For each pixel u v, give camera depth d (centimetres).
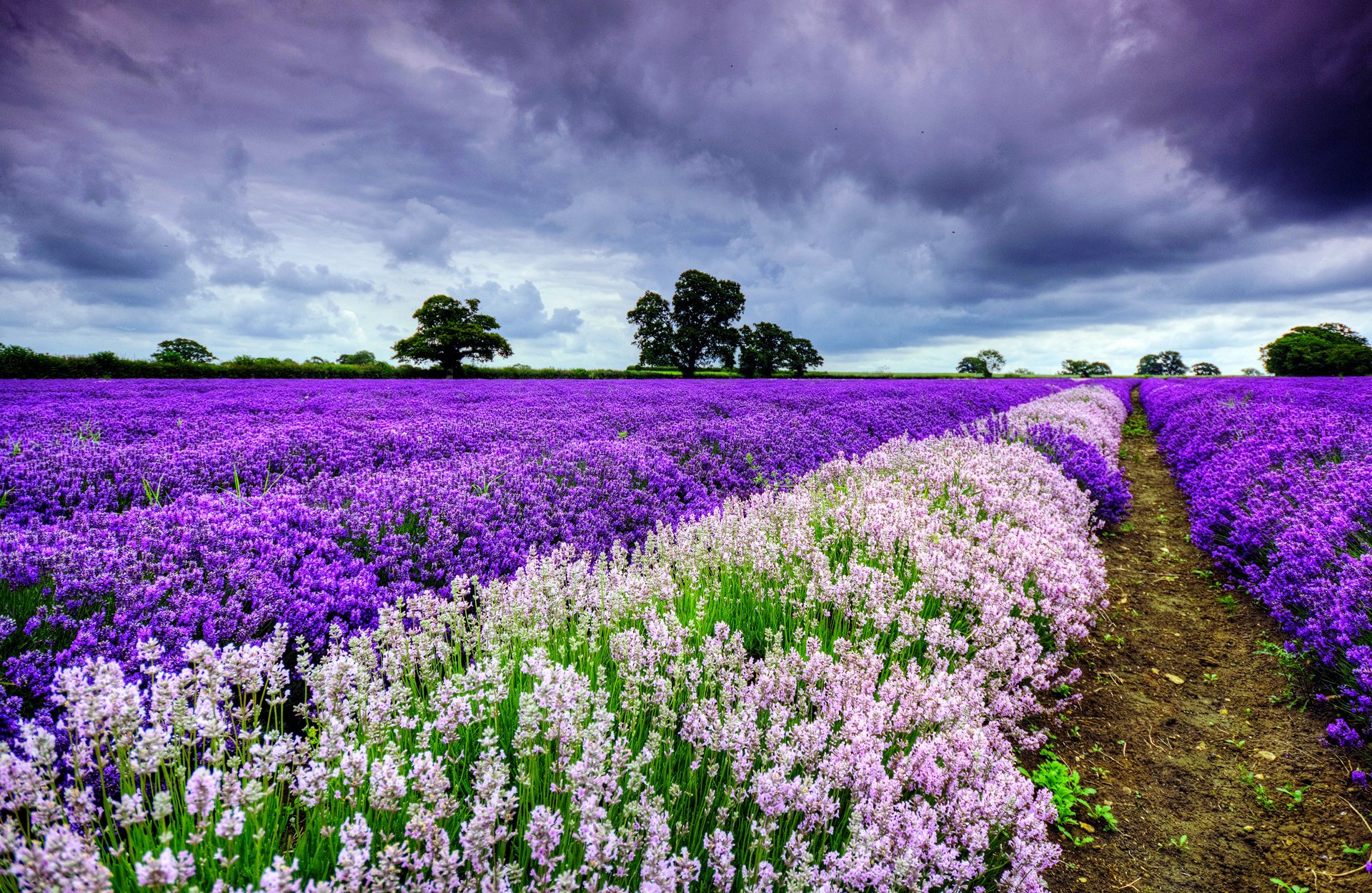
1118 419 1977
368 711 241
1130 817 335
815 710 324
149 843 187
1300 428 991
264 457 766
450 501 610
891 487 662
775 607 448
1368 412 1303
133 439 938
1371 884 277
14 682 291
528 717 231
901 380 4050
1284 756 372
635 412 1496
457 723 245
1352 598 430
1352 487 597
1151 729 413
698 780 266
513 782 258
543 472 780
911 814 231
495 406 1655
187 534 454
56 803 177
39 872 147
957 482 721
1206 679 473
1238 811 335
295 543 484
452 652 348
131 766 186
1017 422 1222
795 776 271
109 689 188
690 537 514
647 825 209
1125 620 580
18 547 399
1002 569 488
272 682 238
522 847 222
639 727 292
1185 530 850
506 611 359
